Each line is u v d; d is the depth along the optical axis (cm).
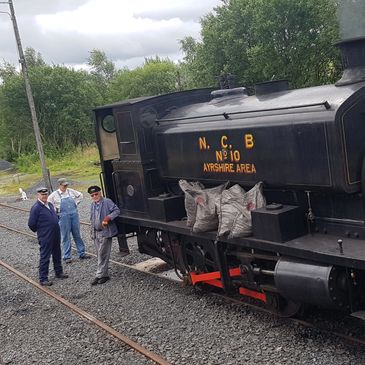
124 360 570
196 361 541
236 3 2392
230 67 2444
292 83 2273
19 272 998
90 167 3198
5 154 4747
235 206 604
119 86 5641
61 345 634
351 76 526
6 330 711
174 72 4706
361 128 496
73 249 1145
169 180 774
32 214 888
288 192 586
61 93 4425
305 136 517
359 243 501
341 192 498
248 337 578
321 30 2172
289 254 534
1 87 4534
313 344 536
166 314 686
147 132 784
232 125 621
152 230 841
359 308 515
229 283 662
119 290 816
